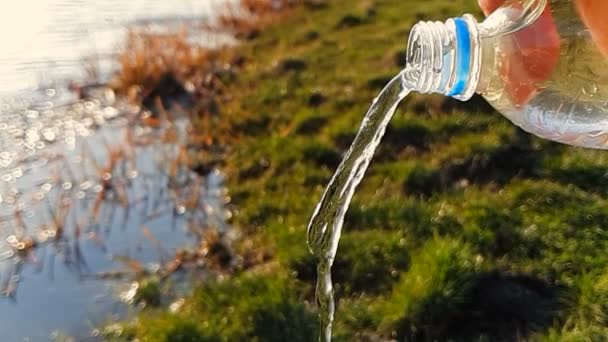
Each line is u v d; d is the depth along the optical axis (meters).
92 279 1.00
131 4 2.26
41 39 1.94
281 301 0.81
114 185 1.26
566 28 0.47
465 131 1.20
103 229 1.13
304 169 1.18
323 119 1.35
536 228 0.89
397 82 0.52
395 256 0.89
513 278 0.82
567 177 1.01
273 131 1.37
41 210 1.20
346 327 0.79
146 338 0.80
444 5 2.00
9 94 1.67
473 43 0.48
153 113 1.59
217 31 2.08
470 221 0.92
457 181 1.07
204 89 1.67
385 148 1.18
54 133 1.50
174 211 1.17
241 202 1.15
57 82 1.72
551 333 0.73
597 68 0.47
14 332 0.90
